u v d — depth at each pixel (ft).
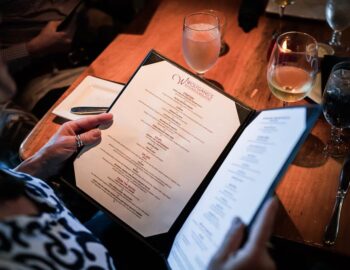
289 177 2.68
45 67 5.37
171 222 2.41
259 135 2.20
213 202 2.19
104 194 2.55
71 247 2.12
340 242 2.31
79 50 5.77
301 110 2.04
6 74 1.98
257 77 3.51
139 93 2.76
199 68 3.36
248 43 3.89
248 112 2.52
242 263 1.73
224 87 3.43
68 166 2.67
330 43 3.80
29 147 3.05
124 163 2.59
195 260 2.10
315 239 2.34
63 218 2.26
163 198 2.46
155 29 4.18
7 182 2.16
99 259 2.23
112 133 2.69
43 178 2.89
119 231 3.15
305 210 2.49
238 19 4.17
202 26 3.57
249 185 2.01
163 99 2.70
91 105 3.25
